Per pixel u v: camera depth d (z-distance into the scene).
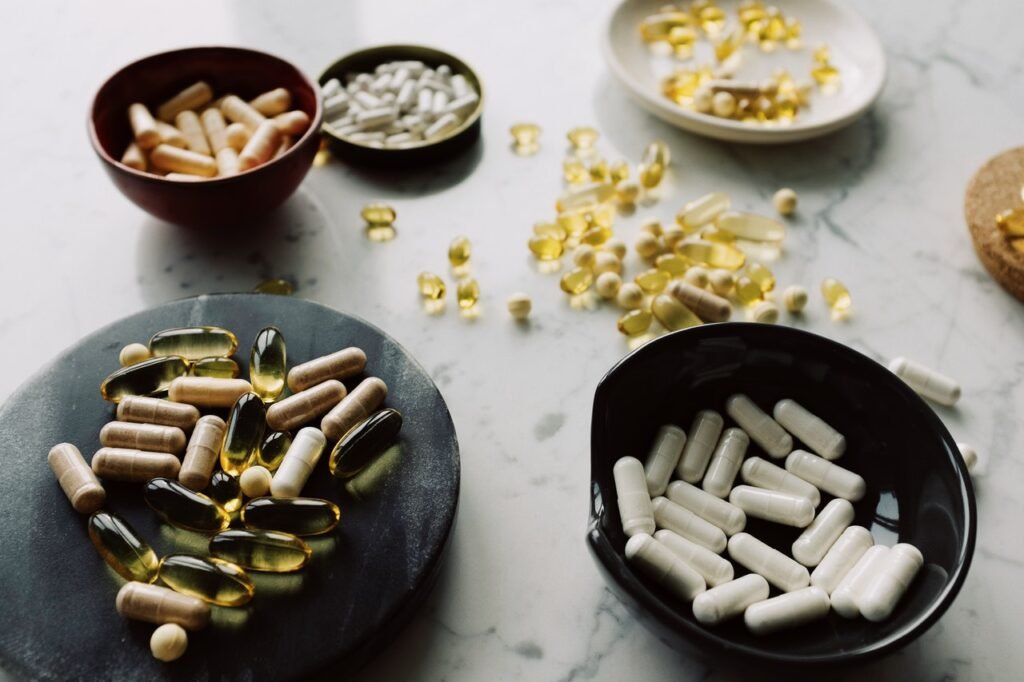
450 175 0.43
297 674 0.27
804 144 0.45
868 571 0.29
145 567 0.28
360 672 0.30
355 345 0.34
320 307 0.35
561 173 0.43
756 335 0.32
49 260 0.39
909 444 0.31
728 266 0.39
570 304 0.39
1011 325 0.38
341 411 0.31
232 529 0.29
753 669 0.26
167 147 0.38
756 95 0.44
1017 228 0.38
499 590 0.31
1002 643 0.30
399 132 0.44
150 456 0.30
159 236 0.40
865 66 0.47
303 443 0.31
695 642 0.26
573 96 0.47
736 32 0.48
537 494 0.33
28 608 0.28
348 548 0.29
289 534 0.29
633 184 0.41
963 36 0.50
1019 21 0.51
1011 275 0.38
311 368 0.32
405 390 0.33
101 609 0.28
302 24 0.50
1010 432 0.35
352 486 0.31
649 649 0.30
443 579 0.31
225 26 0.49
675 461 0.32
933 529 0.29
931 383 0.35
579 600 0.31
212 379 0.32
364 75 0.45
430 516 0.30
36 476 0.31
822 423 0.32
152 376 0.32
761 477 0.32
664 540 0.30
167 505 0.29
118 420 0.31
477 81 0.44
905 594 0.29
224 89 0.42
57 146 0.44
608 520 0.29
